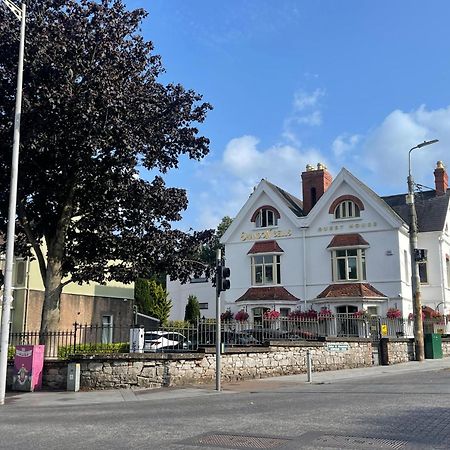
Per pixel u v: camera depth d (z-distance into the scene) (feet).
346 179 118.42
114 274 63.72
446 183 136.36
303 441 26.89
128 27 60.90
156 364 54.95
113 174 58.90
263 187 126.52
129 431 30.83
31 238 62.03
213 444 26.73
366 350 79.36
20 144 53.78
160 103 61.46
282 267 121.49
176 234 65.21
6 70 55.83
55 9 58.13
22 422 35.27
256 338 67.41
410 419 32.58
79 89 54.29
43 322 60.03
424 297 121.90
